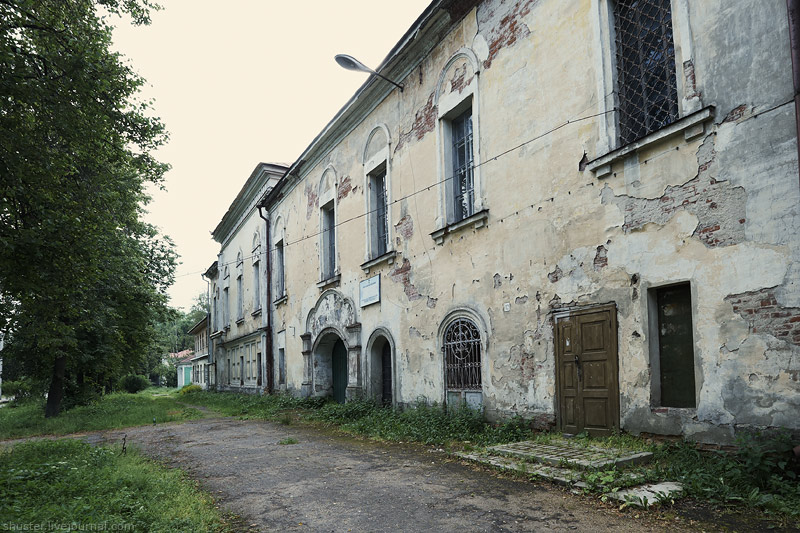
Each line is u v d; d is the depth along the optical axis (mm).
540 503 4984
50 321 11234
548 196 8461
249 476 6945
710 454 5832
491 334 9555
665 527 4207
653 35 7219
